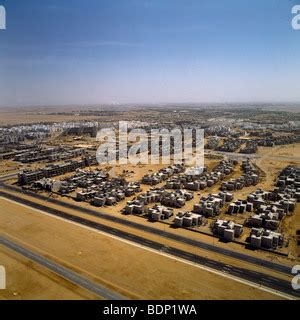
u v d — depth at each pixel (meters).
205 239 137.75
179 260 119.06
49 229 147.25
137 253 124.31
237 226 140.50
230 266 115.12
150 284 103.25
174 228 149.62
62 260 118.06
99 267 113.44
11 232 143.50
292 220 158.62
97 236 140.00
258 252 126.19
